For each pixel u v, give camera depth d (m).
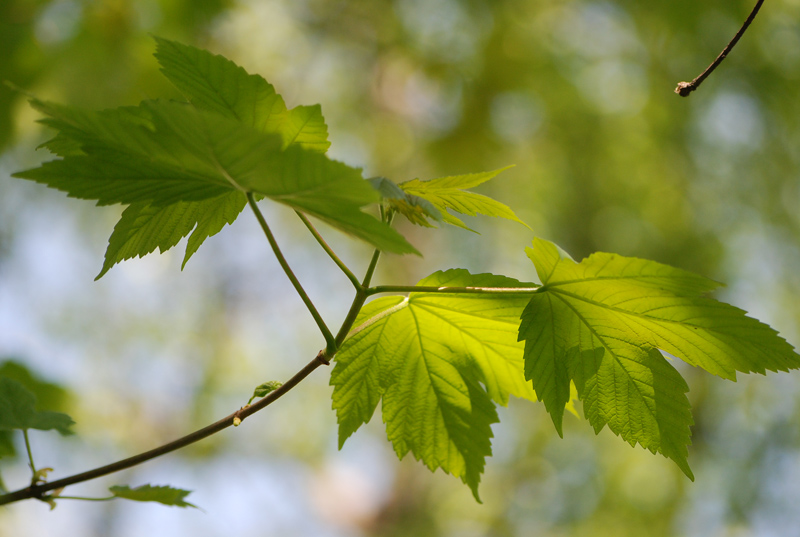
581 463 6.36
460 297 1.24
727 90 5.64
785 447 5.55
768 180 5.76
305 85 6.19
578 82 6.00
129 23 4.24
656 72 5.79
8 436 1.47
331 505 7.34
